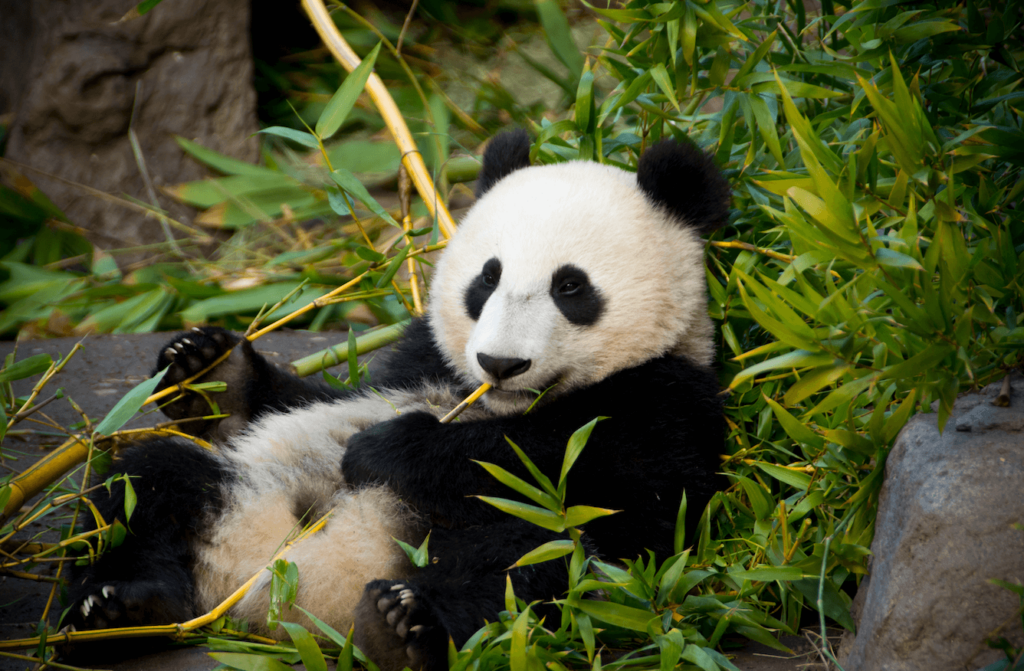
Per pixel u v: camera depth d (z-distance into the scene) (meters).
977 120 6.01
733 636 5.37
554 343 5.62
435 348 6.71
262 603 5.41
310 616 4.79
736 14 6.93
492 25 16.47
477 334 5.64
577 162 6.60
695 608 5.04
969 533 4.10
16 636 5.55
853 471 5.08
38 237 11.92
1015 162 5.16
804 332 4.54
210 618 5.22
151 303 10.93
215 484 5.77
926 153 4.85
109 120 12.96
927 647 4.05
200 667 5.06
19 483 5.83
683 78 6.60
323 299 7.21
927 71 6.40
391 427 5.65
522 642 4.36
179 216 13.16
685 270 5.95
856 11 6.06
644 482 5.58
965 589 4.03
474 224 6.25
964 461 4.29
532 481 5.53
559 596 5.23
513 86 15.30
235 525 5.71
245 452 6.15
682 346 5.95
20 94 13.05
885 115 4.70
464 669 4.47
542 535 5.35
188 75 13.45
